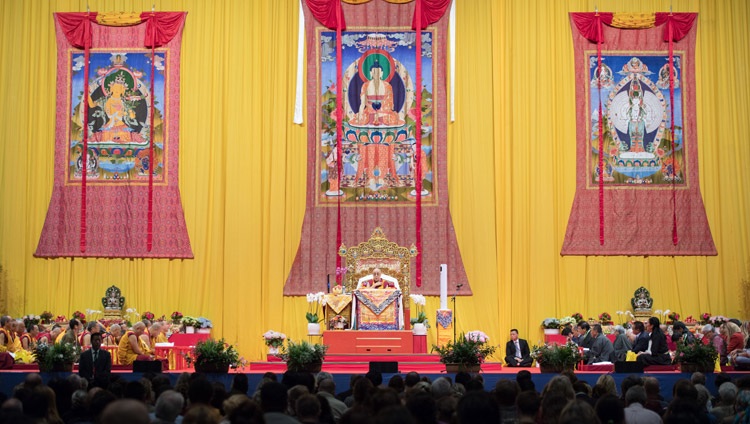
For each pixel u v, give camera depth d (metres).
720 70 19.55
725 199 19.33
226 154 19.08
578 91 19.44
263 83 19.30
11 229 18.92
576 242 19.12
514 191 19.12
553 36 19.47
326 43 19.53
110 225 19.06
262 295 18.80
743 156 19.36
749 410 6.91
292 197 19.20
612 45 19.52
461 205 19.19
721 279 19.16
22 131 19.17
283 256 18.94
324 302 16.56
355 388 7.18
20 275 18.86
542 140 19.23
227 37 19.36
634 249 19.16
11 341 14.75
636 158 19.44
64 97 19.31
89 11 19.44
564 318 18.36
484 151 19.25
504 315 18.75
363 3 19.61
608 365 13.79
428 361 15.34
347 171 19.33
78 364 13.17
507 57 19.41
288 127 19.33
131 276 18.92
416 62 19.38
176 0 19.45
